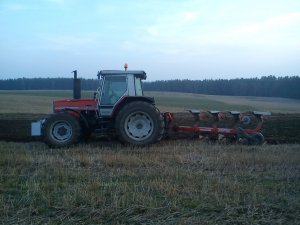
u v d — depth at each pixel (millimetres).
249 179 6934
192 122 13836
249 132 11125
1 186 6438
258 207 5383
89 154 9289
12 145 11078
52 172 7488
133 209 5250
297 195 5945
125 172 7434
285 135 13727
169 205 5406
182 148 10133
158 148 10172
